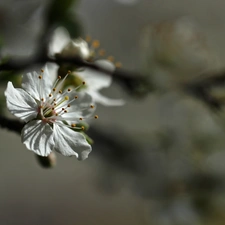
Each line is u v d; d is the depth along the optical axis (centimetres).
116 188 40
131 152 39
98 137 39
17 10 36
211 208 38
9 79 31
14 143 57
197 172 39
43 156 29
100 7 45
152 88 35
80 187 66
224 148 39
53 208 65
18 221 63
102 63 31
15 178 62
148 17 48
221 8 50
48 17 35
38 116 28
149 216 39
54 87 29
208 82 35
